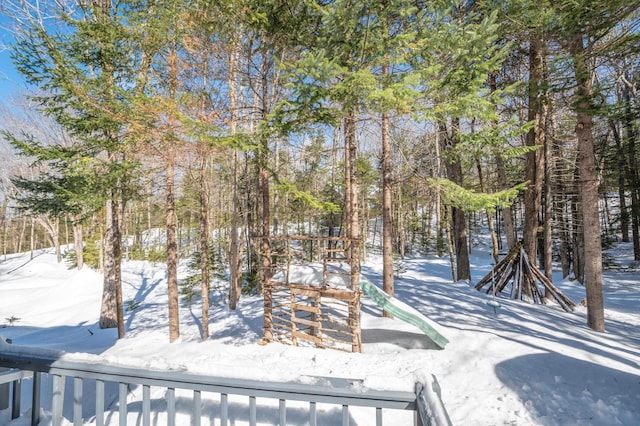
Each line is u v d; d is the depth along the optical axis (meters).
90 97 8.90
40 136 20.72
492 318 9.67
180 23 8.70
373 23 6.10
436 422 1.47
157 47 9.65
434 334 7.11
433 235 37.25
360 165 21.50
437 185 8.43
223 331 11.24
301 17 7.59
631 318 11.05
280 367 6.39
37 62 8.99
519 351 6.64
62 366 2.48
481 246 34.75
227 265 25.41
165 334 12.09
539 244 25.02
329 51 6.76
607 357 6.70
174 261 10.91
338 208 7.36
